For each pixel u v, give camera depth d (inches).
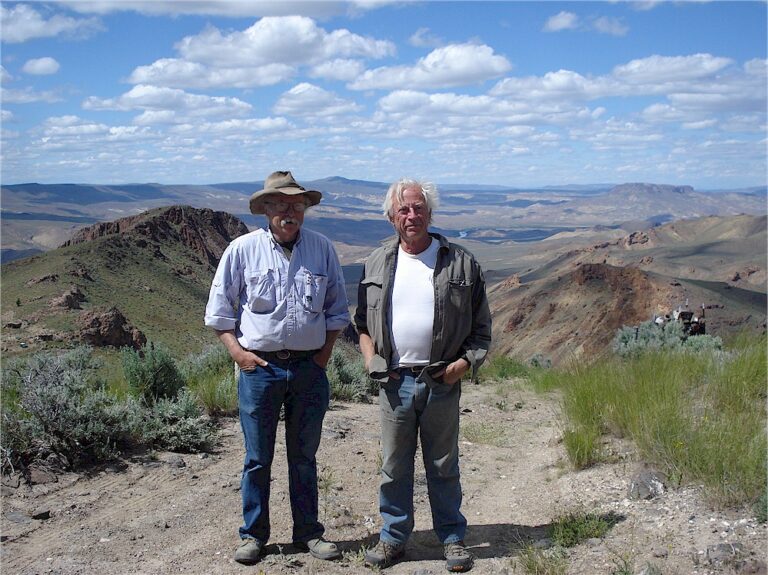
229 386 363.9
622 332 556.7
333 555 188.2
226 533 202.5
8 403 284.0
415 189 180.4
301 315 185.2
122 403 297.1
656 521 195.2
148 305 3892.7
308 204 189.8
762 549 169.8
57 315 2800.2
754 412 268.7
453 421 186.7
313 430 192.5
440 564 187.8
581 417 293.6
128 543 194.5
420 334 182.4
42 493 230.8
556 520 208.8
